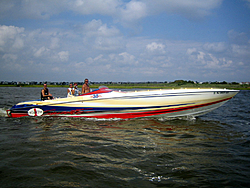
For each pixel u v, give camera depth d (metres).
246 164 3.97
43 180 3.31
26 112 8.88
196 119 8.55
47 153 4.44
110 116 8.46
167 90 8.10
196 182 3.29
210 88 8.29
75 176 3.45
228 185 3.21
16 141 5.31
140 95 8.03
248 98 22.11
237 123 7.78
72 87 9.73
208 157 4.31
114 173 3.57
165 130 6.57
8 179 3.32
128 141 5.36
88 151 4.58
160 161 4.08
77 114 8.64
